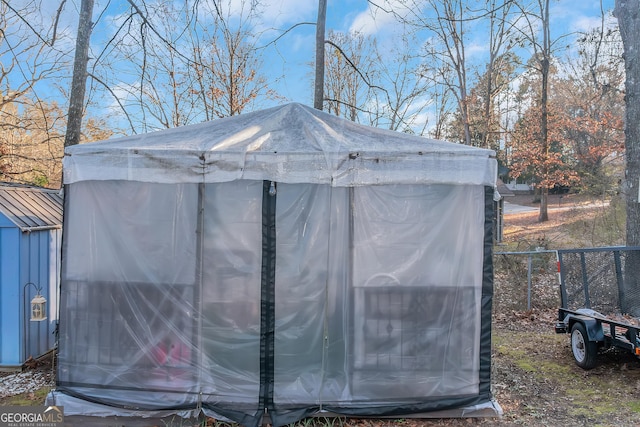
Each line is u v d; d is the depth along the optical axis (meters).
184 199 4.41
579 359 5.75
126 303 4.41
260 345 4.32
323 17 9.12
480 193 4.39
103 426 4.20
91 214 4.44
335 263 4.38
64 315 4.43
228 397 4.31
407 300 4.39
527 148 26.44
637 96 7.46
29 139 14.79
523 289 9.44
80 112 7.11
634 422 4.24
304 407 4.26
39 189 6.87
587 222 16.86
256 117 5.21
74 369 4.41
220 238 4.39
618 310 6.10
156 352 4.37
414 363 4.36
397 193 4.40
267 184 4.36
